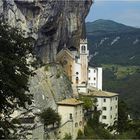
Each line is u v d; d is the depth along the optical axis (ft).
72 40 540.52
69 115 402.11
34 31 442.91
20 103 127.95
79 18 539.70
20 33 137.80
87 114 446.19
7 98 126.31
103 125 452.35
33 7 435.94
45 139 347.56
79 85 510.99
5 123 123.65
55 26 475.72
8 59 124.36
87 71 533.96
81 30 549.13
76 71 526.16
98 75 581.12
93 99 476.54
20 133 148.15
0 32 127.85
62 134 387.96
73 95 469.98
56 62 479.82
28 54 143.23
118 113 517.55
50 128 369.50
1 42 127.13
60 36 502.38
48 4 445.37
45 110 380.99
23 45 131.34
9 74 125.08
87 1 554.05
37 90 406.00
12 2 422.00
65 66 523.70
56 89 437.58
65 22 512.63
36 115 342.85
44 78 429.38
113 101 495.82
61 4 479.82
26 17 436.76
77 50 545.85
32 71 139.95
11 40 129.18
